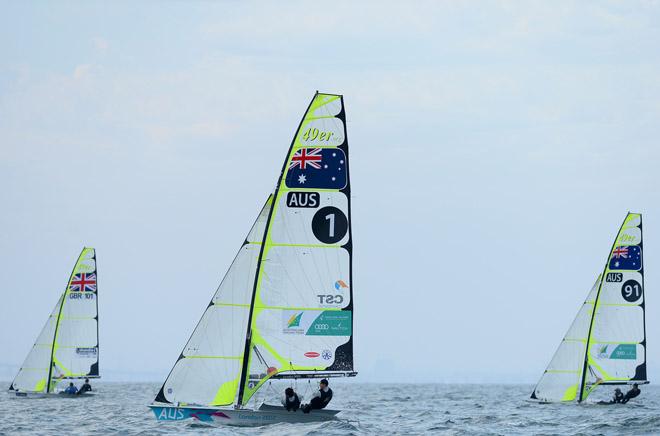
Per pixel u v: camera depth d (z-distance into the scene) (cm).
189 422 8606
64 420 10238
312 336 7662
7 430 8812
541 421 10188
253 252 8038
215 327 7931
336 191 7706
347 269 7700
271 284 7662
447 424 9900
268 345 7644
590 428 9062
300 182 7706
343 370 7662
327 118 7744
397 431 8712
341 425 7844
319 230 7694
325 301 7675
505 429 9181
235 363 7900
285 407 7781
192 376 7881
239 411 7750
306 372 7644
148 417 10531
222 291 7975
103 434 8125
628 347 13038
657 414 11062
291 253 7681
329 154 7731
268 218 7712
